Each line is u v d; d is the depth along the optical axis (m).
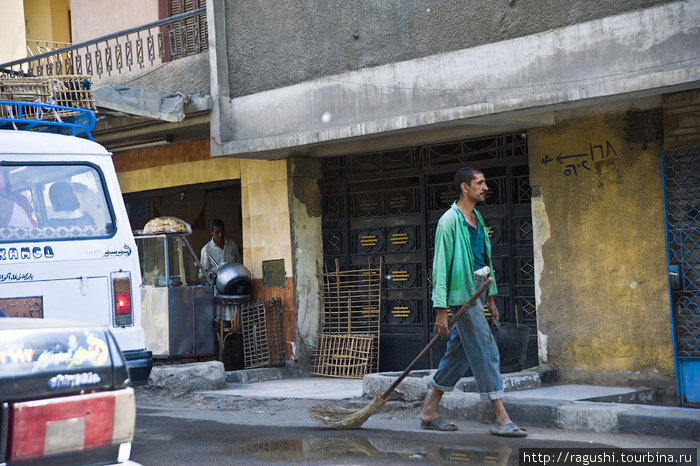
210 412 8.69
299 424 7.63
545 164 9.13
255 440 6.72
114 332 6.95
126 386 3.98
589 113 8.80
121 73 12.30
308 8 10.16
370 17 9.55
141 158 14.02
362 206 11.35
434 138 10.13
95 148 7.12
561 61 8.05
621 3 7.70
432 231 10.60
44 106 7.13
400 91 9.27
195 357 11.72
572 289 8.93
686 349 8.13
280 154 11.27
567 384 8.87
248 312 11.76
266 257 11.91
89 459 3.80
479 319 6.73
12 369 3.61
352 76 9.70
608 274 8.69
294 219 11.55
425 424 7.12
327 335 11.43
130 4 13.34
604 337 8.70
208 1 11.05
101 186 7.10
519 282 9.75
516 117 8.63
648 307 8.43
